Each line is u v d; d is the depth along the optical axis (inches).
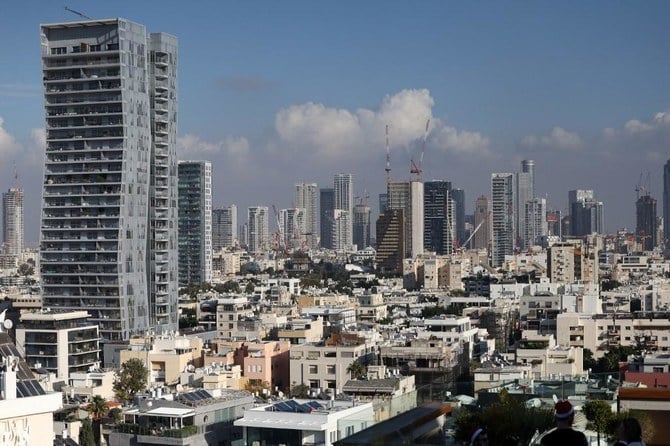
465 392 4173.2
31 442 4173.2
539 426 3319.4
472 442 2979.8
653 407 3117.6
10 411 4084.6
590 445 3506.4
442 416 3496.6
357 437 3321.9
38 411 4195.4
